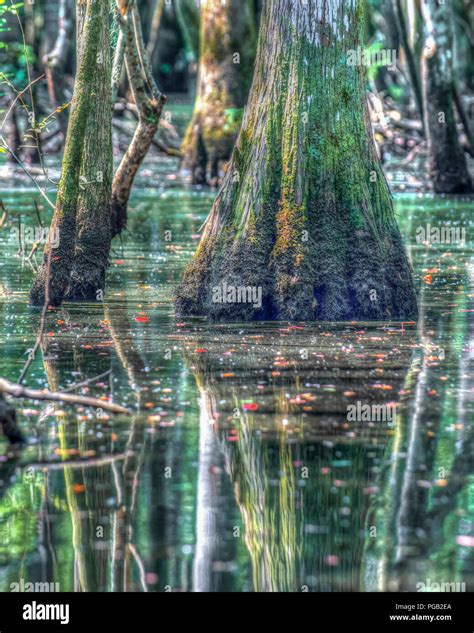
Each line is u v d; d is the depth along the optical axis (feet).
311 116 39.11
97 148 43.96
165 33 213.05
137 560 19.36
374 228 39.50
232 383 30.12
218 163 96.63
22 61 94.84
